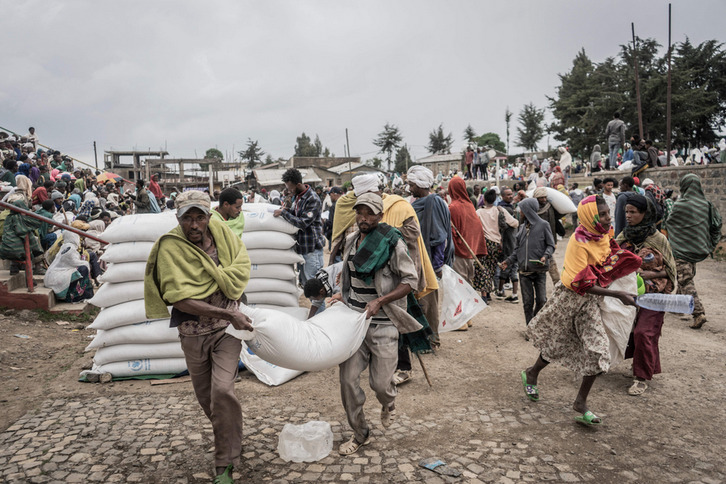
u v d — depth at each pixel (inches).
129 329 184.2
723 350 216.2
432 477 122.8
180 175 1845.5
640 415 157.8
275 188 1930.4
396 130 2844.5
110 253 185.6
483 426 152.1
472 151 977.5
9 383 181.6
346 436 144.4
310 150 4303.6
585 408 151.6
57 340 232.7
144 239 188.1
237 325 113.4
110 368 185.2
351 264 132.7
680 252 246.5
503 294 326.3
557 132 2022.6
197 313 113.3
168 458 130.0
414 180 220.8
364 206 126.6
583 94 1875.0
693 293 247.3
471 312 194.5
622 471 125.7
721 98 1732.3
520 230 239.1
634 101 1649.9
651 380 185.8
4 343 217.8
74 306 267.7
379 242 128.0
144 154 1957.4
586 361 149.3
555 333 158.6
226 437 118.7
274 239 208.2
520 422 154.7
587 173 970.7
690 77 1636.3
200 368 124.0
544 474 124.4
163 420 152.9
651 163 565.6
